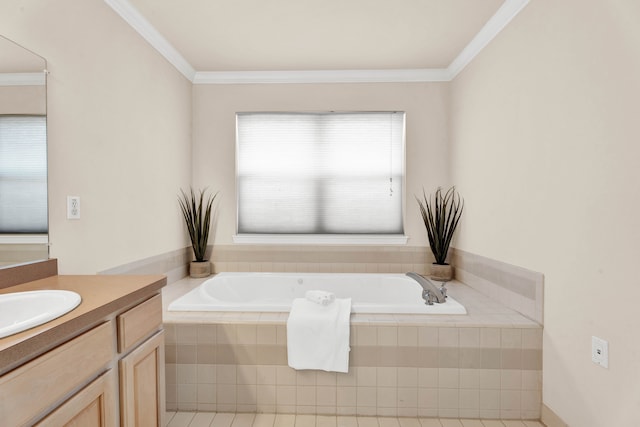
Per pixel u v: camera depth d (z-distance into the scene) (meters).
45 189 1.60
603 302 1.50
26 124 1.51
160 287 1.54
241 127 3.40
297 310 2.08
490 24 2.43
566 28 1.74
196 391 2.01
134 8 2.25
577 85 1.66
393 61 3.10
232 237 3.39
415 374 1.98
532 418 1.95
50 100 1.64
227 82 3.37
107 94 2.06
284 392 2.00
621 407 1.41
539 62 1.96
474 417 1.97
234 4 2.21
